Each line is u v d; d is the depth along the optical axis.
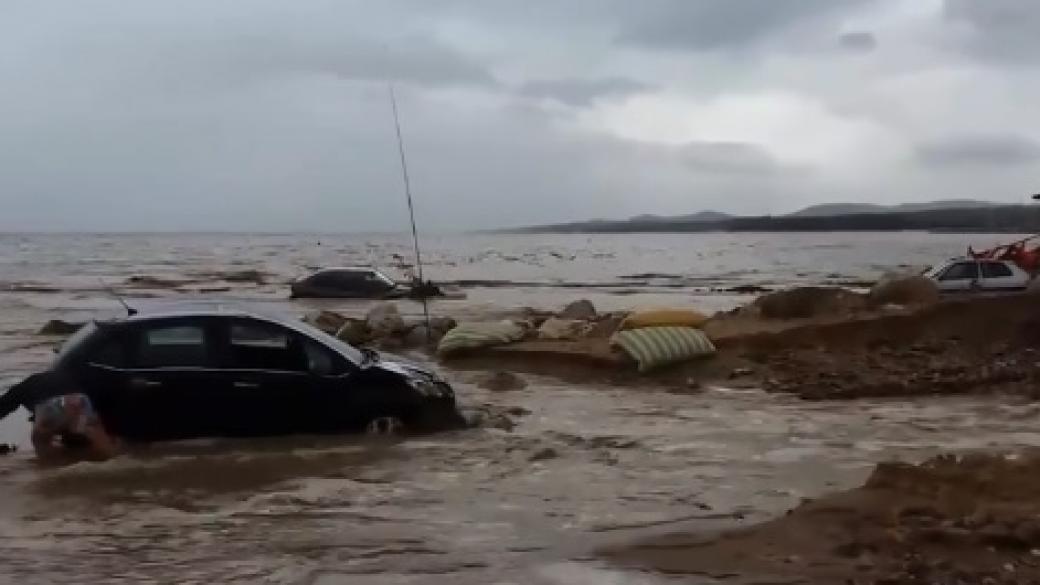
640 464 11.00
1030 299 21.02
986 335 20.38
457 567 7.41
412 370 12.80
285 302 40.03
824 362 18.36
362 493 9.73
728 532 8.24
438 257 111.69
